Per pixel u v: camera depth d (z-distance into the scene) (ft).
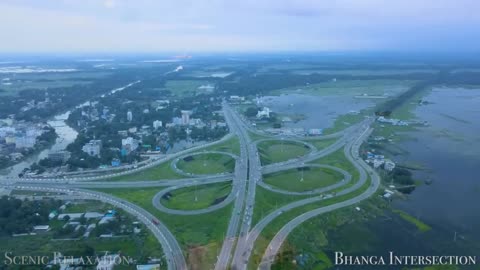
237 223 497.87
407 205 568.41
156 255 429.38
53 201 563.89
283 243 450.30
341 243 469.98
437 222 516.32
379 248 456.86
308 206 548.72
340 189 609.83
